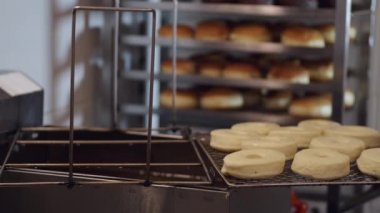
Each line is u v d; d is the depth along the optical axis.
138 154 1.35
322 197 2.05
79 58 1.77
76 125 1.77
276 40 1.93
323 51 1.76
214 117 1.89
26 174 1.11
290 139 1.24
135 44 1.90
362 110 1.98
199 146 1.27
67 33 1.70
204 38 1.92
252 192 1.14
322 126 1.37
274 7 1.78
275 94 1.93
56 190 1.10
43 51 1.59
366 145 1.28
